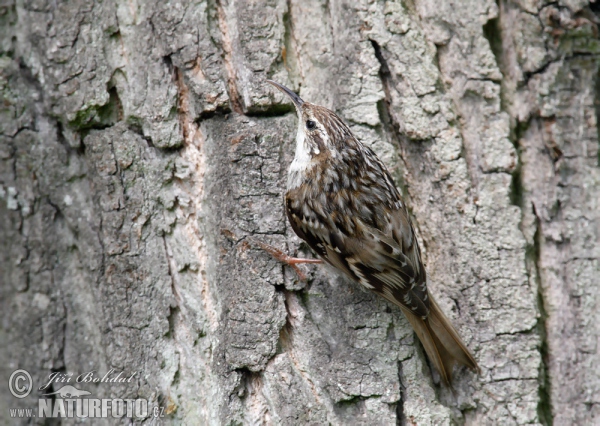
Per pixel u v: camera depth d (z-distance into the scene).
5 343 6.25
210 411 5.54
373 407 5.41
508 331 5.60
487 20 5.90
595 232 5.78
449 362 5.57
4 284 6.26
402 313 5.71
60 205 6.16
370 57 5.90
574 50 5.89
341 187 5.80
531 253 5.82
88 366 6.11
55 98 6.07
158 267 5.82
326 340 5.61
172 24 5.91
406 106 5.85
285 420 5.37
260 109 5.95
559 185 5.84
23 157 6.20
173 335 5.79
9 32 6.24
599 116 5.94
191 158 5.89
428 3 5.94
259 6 5.99
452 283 5.74
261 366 5.48
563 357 5.70
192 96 5.89
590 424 5.58
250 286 5.60
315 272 5.80
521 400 5.53
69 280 6.22
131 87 5.98
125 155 5.91
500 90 5.88
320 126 5.86
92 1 6.07
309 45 6.11
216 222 5.79
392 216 5.78
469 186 5.77
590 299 5.71
